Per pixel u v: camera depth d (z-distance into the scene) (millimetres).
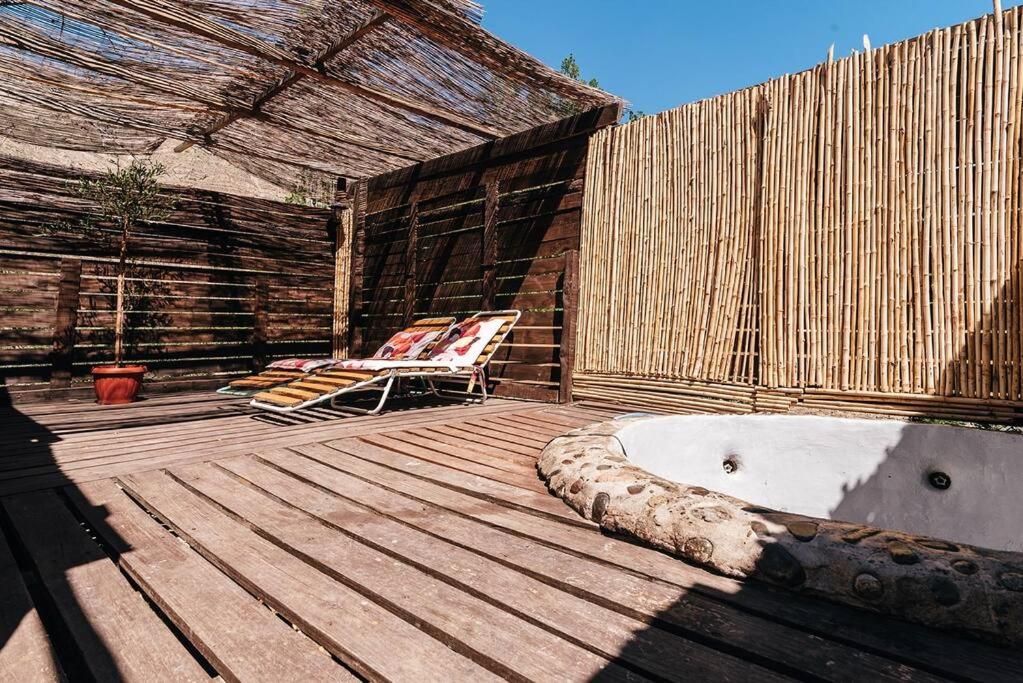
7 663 1120
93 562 1634
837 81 4078
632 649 1205
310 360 5355
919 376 3658
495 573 1588
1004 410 3355
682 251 4859
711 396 4590
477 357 5367
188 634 1283
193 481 2506
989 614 1228
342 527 1932
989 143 3471
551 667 1135
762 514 1603
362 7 4465
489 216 6418
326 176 8672
